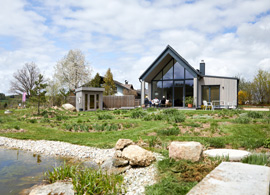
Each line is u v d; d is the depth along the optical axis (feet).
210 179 7.53
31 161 19.98
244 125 29.30
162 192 11.13
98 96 84.89
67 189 11.84
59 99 91.20
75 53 143.84
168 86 75.05
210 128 28.68
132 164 16.75
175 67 74.23
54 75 138.51
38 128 37.22
